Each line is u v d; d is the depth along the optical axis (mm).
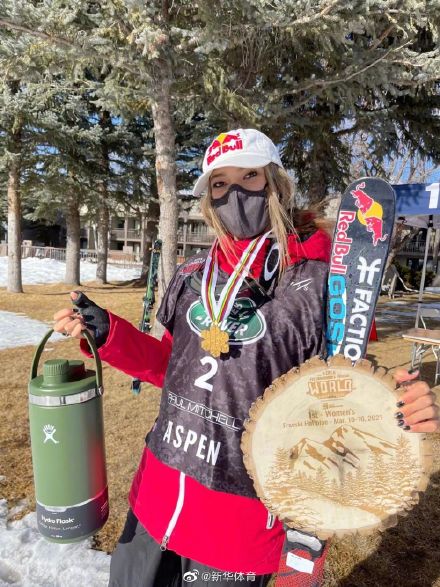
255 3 3941
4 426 3871
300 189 8672
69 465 1201
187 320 1200
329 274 1101
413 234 15203
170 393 1196
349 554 2330
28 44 4660
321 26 4207
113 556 1340
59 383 1201
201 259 1301
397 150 8469
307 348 1081
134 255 35562
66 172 13516
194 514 1113
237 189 1200
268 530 1105
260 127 5980
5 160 11578
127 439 3656
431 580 2154
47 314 10000
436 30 4391
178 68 5027
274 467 1017
